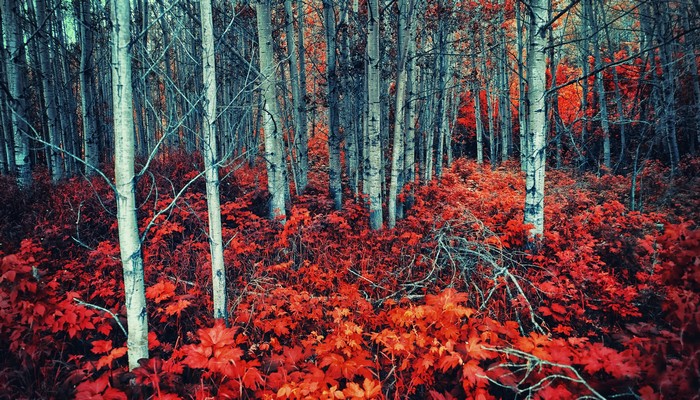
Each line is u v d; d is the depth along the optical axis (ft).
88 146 33.12
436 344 10.50
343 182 47.32
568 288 15.21
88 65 33.04
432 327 11.67
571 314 14.19
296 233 21.70
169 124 10.34
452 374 11.02
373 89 24.45
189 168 32.32
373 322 13.76
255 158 54.19
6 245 17.46
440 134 49.03
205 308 14.89
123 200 8.90
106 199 24.40
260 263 18.21
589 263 18.16
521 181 46.65
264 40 23.53
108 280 16.14
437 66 43.96
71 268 16.67
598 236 21.54
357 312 14.11
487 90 68.13
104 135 57.11
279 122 25.16
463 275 15.92
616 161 50.08
